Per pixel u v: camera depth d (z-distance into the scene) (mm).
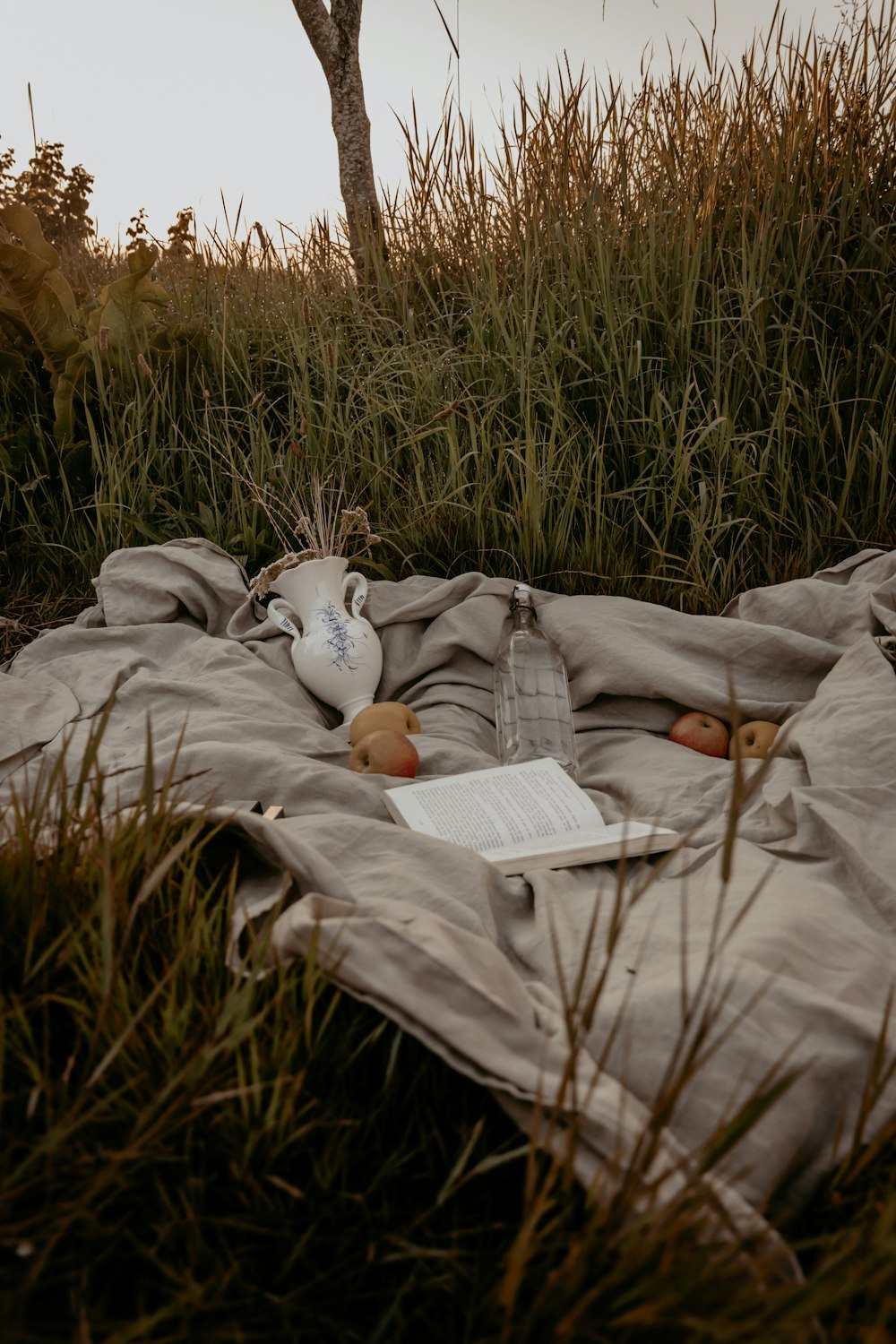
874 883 1442
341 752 2061
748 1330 644
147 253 2990
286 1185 806
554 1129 782
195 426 3070
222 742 1875
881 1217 766
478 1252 814
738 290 2893
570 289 3117
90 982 923
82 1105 801
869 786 1661
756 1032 1008
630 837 1585
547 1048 947
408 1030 955
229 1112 856
